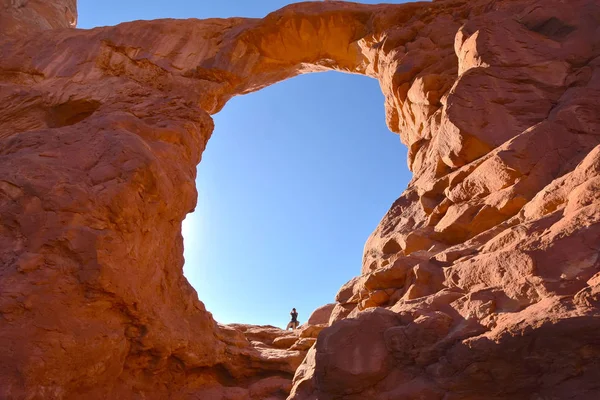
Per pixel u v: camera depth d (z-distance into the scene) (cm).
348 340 496
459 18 1278
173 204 900
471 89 834
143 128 988
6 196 724
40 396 597
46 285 650
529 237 499
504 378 398
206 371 947
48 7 1745
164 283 887
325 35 1441
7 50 1394
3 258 672
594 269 419
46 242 679
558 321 367
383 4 1431
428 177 905
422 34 1282
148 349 797
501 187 692
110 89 1320
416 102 1155
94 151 826
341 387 480
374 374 473
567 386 364
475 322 458
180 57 1403
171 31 1434
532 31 915
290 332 1249
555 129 694
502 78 838
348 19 1415
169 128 1048
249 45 1425
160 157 921
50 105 1302
